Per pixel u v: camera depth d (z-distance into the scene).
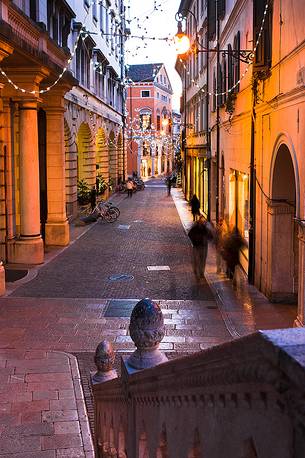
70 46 27.11
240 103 18.45
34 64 16.77
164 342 10.67
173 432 2.75
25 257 18.33
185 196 46.19
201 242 15.85
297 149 10.73
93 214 30.09
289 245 13.26
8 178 18.30
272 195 13.14
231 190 21.22
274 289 13.44
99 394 5.29
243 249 17.70
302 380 1.32
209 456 2.17
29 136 18.17
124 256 19.97
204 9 30.97
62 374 8.98
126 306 13.21
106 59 38.91
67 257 19.73
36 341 10.66
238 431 1.84
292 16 11.23
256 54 14.45
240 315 12.45
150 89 77.12
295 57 11.03
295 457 1.38
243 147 17.72
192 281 15.93
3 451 6.62
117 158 52.88
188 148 40.12
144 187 57.91
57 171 22.06
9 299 13.78
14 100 17.92
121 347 10.38
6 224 18.31
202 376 2.17
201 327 11.60
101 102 39.03
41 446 6.75
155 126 78.12
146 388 3.22
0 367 9.30
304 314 10.16
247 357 1.68
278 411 1.49
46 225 22.11
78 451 6.64
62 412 7.64
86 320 12.05
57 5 23.53
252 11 15.84
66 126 27.39
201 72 33.69
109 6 40.78
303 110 10.27
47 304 13.33
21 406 7.82
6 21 13.40
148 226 28.47
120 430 4.37
